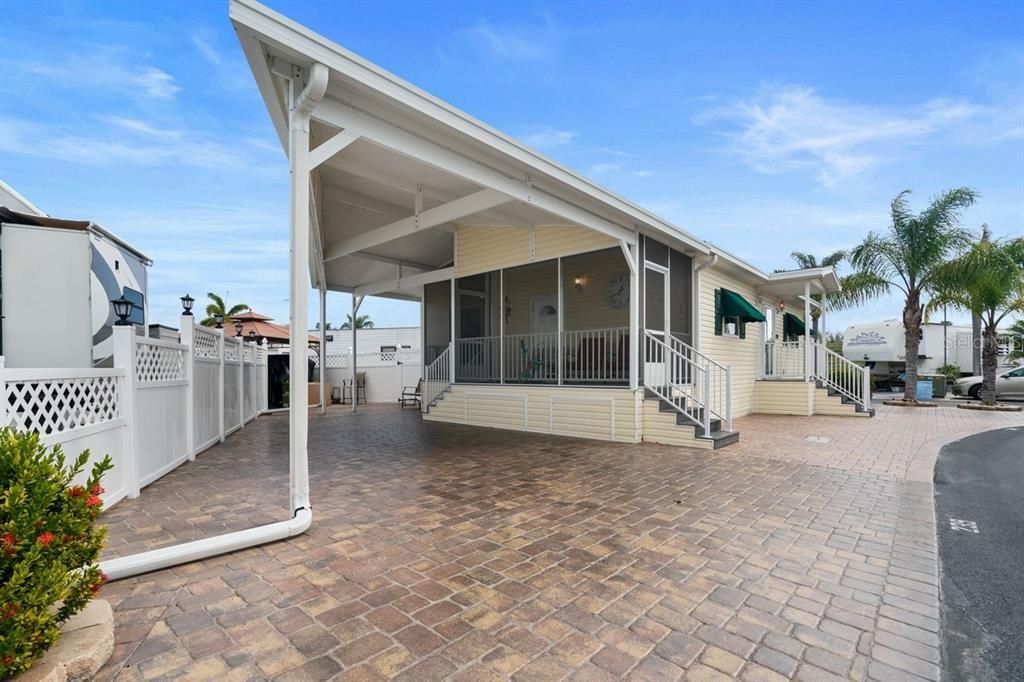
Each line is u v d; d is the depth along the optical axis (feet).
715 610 8.76
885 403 50.44
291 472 12.84
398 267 40.65
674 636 7.94
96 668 6.79
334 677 6.84
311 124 17.61
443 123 15.49
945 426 33.53
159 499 15.16
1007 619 8.73
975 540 12.56
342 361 67.82
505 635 7.91
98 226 21.74
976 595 9.64
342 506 14.65
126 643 7.60
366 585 9.59
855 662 7.32
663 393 27.94
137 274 26.66
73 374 13.14
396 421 36.96
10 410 11.21
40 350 20.33
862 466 20.56
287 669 7.00
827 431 30.96
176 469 19.49
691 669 7.11
